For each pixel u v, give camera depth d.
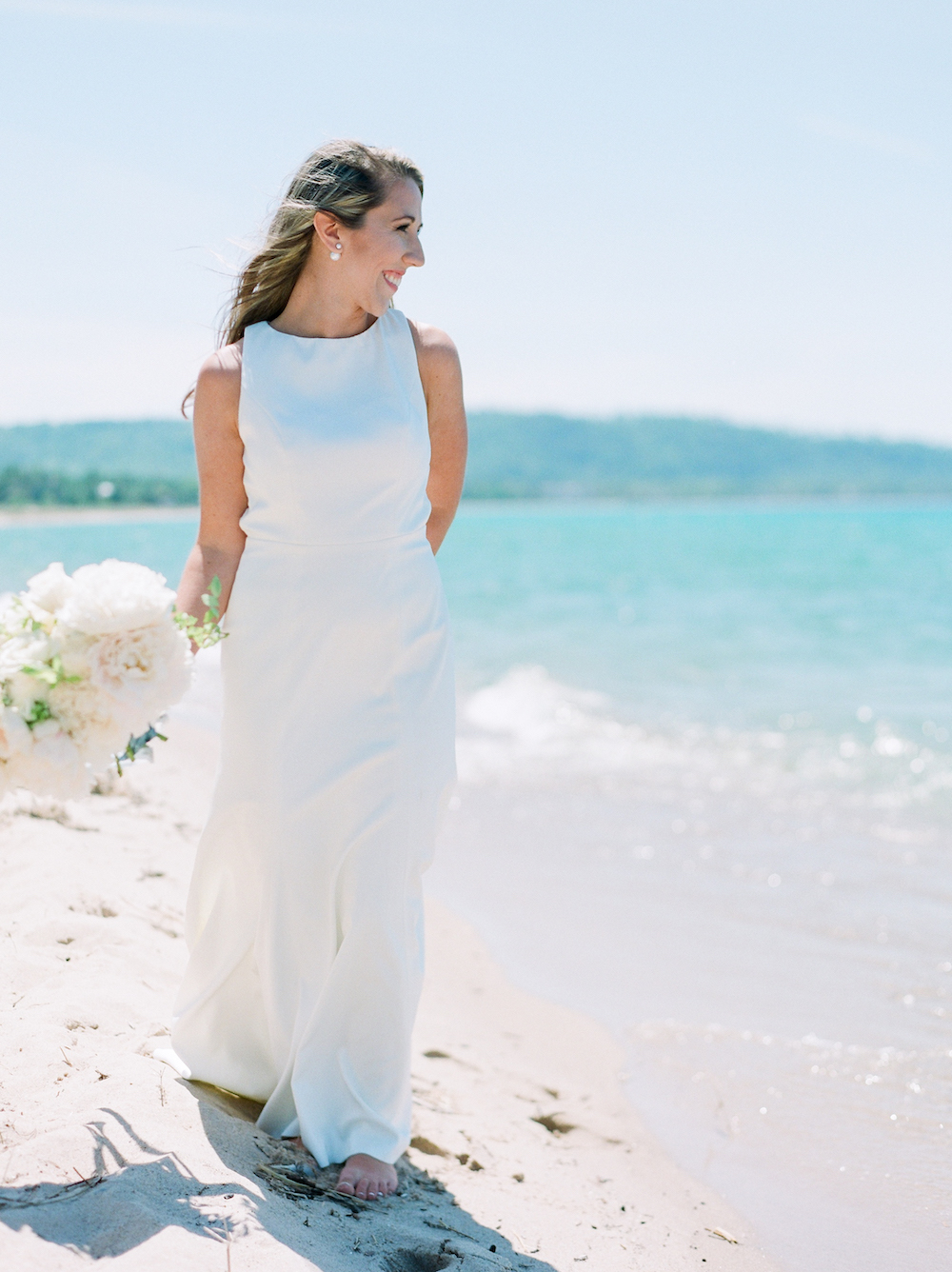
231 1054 2.63
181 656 2.06
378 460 2.48
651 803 7.21
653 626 17.20
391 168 2.52
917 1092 3.55
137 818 4.95
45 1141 2.15
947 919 5.09
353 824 2.47
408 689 2.52
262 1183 2.26
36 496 84.81
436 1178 2.78
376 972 2.51
